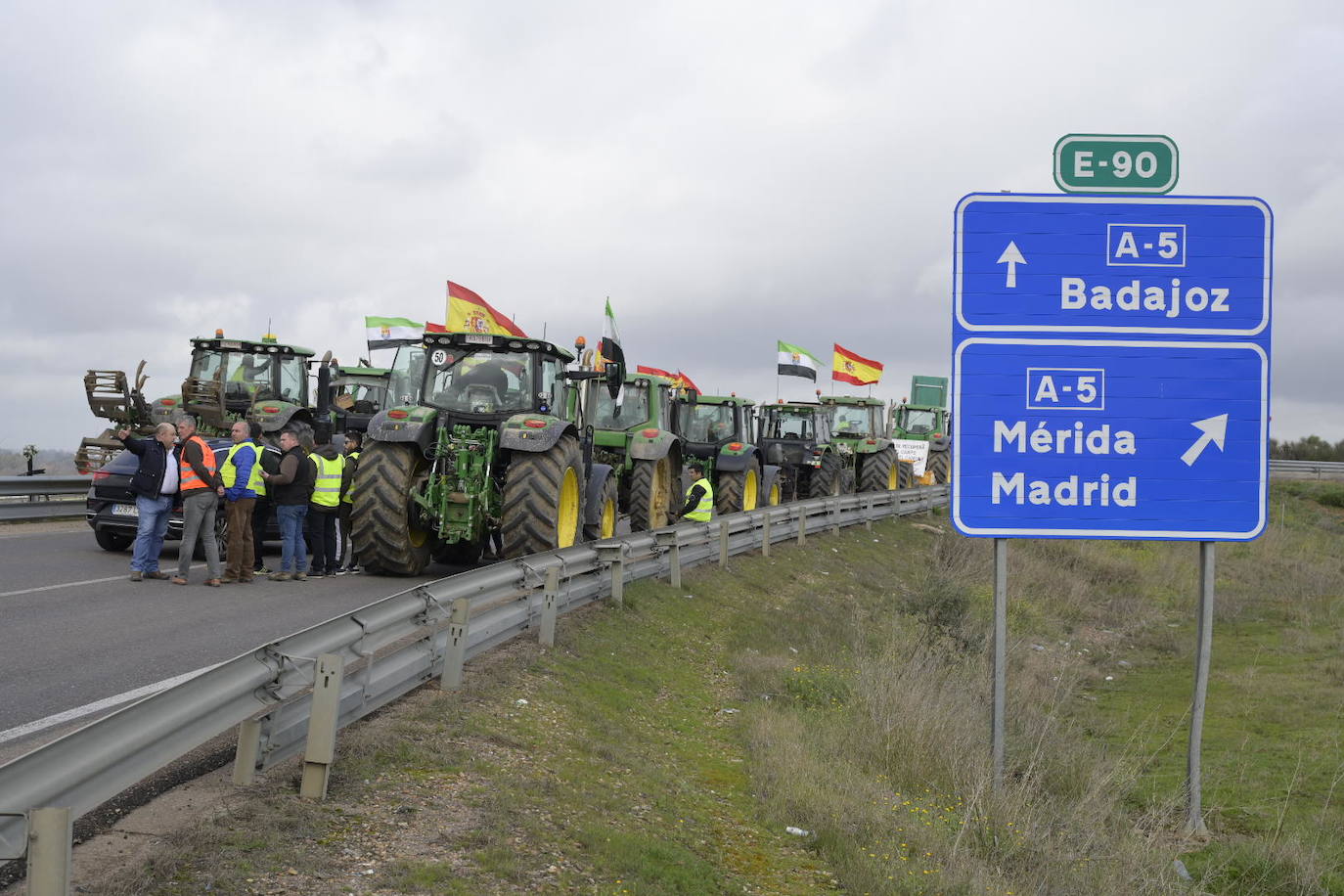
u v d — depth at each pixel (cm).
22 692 643
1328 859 723
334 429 1908
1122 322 748
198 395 1706
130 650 771
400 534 1164
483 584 765
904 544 2389
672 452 1848
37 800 315
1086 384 748
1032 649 1519
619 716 753
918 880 564
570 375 1312
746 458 2103
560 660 835
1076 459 747
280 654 473
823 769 707
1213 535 742
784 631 1235
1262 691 1358
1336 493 4259
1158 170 750
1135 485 746
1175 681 1462
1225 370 745
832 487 2678
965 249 755
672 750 725
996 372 751
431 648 671
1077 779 852
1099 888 633
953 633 1415
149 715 374
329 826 447
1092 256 750
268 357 1902
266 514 1272
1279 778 946
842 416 3133
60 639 800
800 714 874
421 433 1166
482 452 1190
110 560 1300
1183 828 773
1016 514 748
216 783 476
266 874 393
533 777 562
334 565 1256
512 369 1251
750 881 519
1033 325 750
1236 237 747
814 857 580
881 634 1354
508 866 440
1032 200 754
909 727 829
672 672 941
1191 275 747
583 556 1016
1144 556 2703
